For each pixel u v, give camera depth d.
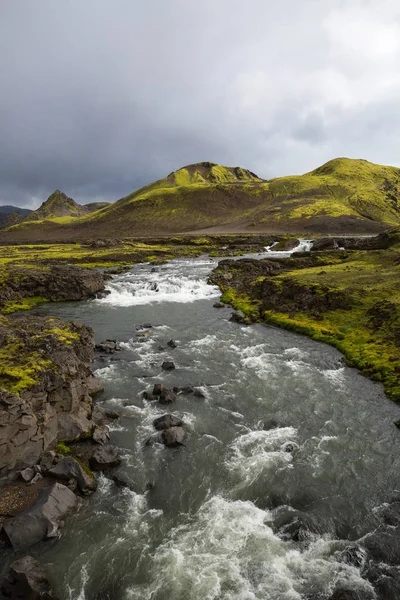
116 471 22.81
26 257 129.75
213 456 24.20
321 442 25.69
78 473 21.36
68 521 18.95
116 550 17.47
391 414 29.27
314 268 81.88
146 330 50.66
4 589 15.27
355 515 19.52
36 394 23.31
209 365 38.44
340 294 53.78
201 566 16.67
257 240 174.12
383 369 35.72
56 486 19.89
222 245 171.88
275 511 19.86
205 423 27.92
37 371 24.58
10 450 21.08
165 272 99.38
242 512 19.80
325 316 51.59
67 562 16.83
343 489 21.39
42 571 15.93
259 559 17.03
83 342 33.44
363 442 25.72
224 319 55.84
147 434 26.55
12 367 24.70
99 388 32.44
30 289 72.94
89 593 15.57
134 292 76.06
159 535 18.34
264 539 18.09
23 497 19.78
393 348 39.53
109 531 18.52
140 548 17.59
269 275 82.19
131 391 32.75
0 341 28.72
